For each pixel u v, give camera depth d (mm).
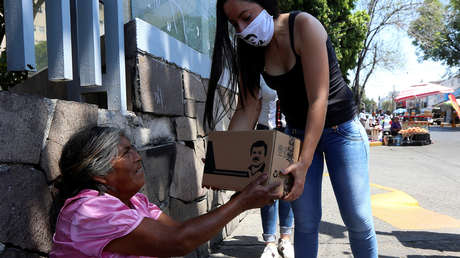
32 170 1290
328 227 3424
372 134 15125
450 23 26172
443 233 3191
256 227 3609
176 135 2596
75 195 1153
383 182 5777
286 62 1652
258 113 2010
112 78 2008
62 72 1617
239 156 1365
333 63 1686
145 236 1053
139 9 2613
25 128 1262
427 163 8258
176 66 2611
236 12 1491
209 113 1812
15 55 1441
